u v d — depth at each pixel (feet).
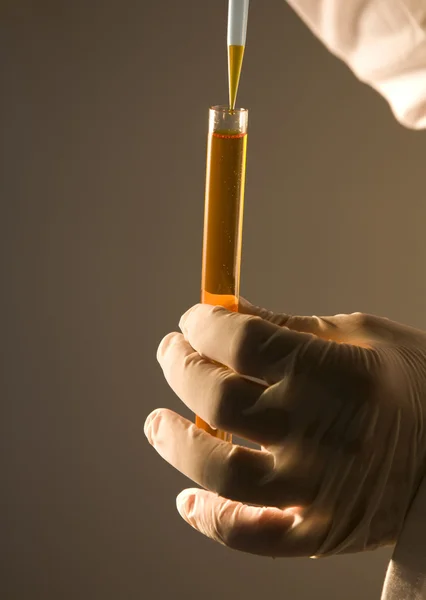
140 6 1.95
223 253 1.32
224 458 1.33
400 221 2.16
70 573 2.32
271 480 1.31
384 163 2.11
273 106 2.04
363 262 2.19
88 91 1.99
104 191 2.06
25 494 2.26
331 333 1.42
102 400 2.21
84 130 2.02
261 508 1.37
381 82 1.95
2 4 1.93
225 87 2.01
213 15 1.96
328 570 2.35
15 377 2.18
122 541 2.31
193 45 1.97
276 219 2.14
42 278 2.12
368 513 1.31
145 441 2.25
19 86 1.97
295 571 2.35
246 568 2.34
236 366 1.32
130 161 2.05
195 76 2.00
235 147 1.28
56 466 2.25
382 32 1.88
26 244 2.09
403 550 1.30
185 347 1.40
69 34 1.95
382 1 1.83
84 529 2.29
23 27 1.94
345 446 1.29
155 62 1.98
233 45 1.24
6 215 2.06
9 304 2.13
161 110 2.02
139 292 2.14
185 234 2.11
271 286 2.19
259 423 1.30
